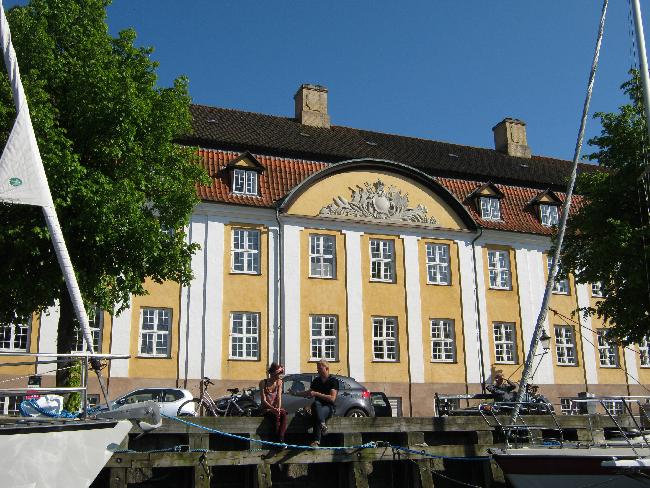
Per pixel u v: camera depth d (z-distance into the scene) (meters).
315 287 30.06
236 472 14.52
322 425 14.55
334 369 29.45
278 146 31.84
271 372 14.77
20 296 17.83
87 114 18.19
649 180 20.08
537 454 13.09
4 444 10.23
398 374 30.41
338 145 34.69
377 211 31.70
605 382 33.97
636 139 21.75
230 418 14.25
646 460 12.24
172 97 19.98
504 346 32.81
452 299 32.28
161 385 26.92
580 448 14.59
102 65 18.89
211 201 28.97
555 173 38.94
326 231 30.89
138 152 18.86
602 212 22.22
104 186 17.80
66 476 10.85
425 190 33.00
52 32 19.03
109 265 18.69
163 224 20.50
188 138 30.11
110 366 26.39
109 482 12.69
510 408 18.27
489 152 40.53
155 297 27.66
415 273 31.88
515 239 34.12
